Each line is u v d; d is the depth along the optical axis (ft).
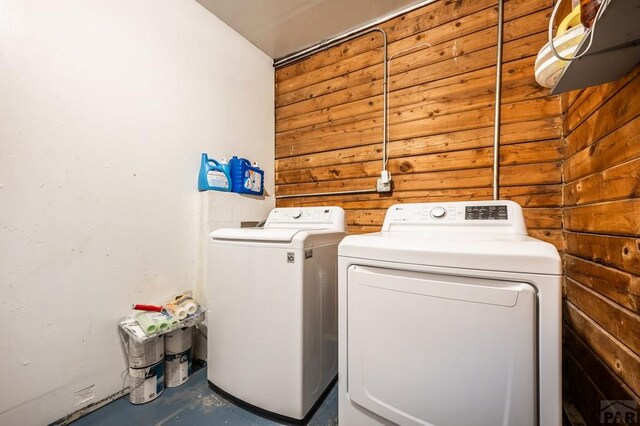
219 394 4.68
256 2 6.07
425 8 6.05
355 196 6.91
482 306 2.66
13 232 3.64
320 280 4.41
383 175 6.27
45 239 3.91
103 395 4.43
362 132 6.83
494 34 5.35
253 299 4.25
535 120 4.99
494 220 4.13
